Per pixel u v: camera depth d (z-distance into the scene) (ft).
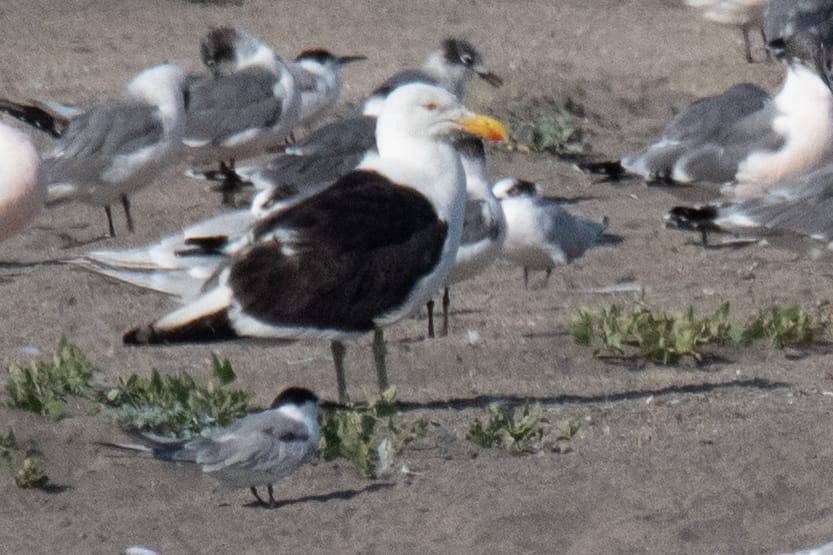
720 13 86.28
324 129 62.85
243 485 35.22
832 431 38.96
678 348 45.70
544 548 32.96
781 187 51.34
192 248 42.27
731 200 58.49
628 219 64.39
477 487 35.88
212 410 39.68
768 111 59.88
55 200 61.16
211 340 38.91
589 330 46.91
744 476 36.11
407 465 37.73
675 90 83.20
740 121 60.39
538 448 38.70
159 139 61.72
